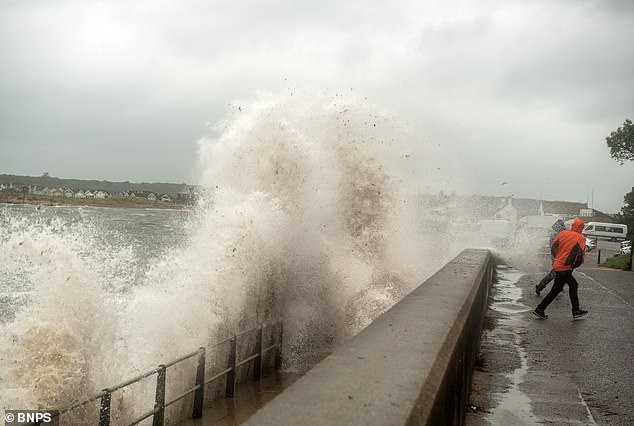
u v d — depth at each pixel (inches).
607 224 2005.4
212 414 239.9
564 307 401.7
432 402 86.0
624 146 1747.0
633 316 366.3
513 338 292.2
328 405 76.0
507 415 178.2
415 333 124.4
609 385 212.2
